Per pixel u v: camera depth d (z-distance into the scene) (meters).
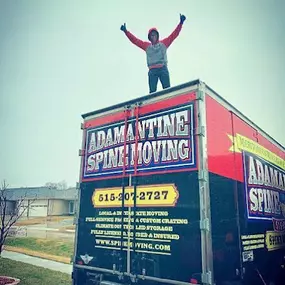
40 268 6.78
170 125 3.37
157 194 3.28
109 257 3.56
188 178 3.08
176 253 2.99
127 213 3.50
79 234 4.01
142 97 3.71
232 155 3.73
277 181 5.45
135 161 3.58
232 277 3.20
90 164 4.14
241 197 3.81
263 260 4.22
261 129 5.04
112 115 4.01
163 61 5.75
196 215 2.93
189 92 3.29
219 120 3.53
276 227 4.96
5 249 7.82
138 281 3.24
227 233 3.25
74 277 3.90
